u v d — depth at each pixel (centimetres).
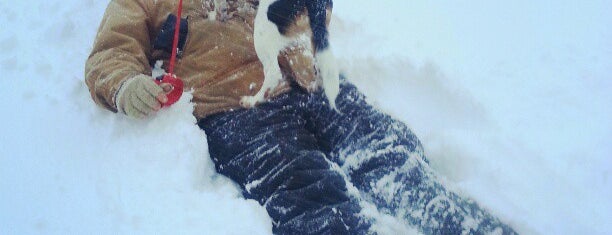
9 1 326
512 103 351
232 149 278
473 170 319
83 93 295
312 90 289
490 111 346
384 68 348
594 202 318
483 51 371
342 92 295
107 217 264
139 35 288
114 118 284
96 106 289
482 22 385
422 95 347
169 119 281
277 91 285
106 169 274
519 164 325
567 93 360
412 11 380
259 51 286
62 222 264
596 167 331
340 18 361
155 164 274
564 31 389
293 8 287
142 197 267
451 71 357
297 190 270
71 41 314
